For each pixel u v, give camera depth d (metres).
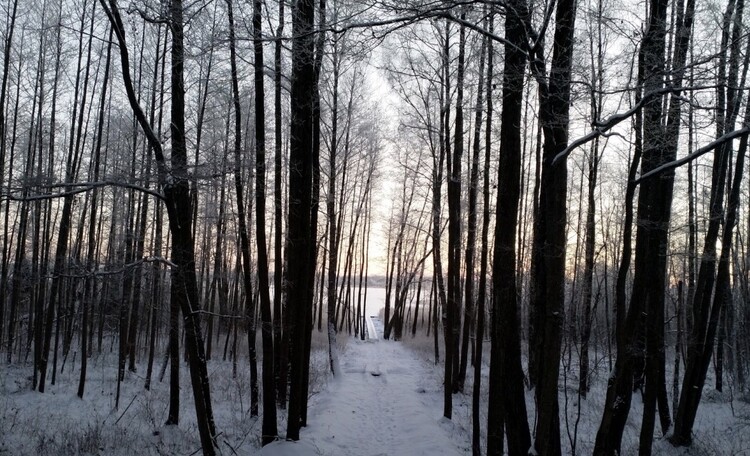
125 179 7.11
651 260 8.40
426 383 15.31
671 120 6.27
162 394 13.24
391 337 34.66
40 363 12.71
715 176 10.46
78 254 15.41
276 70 9.25
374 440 9.34
